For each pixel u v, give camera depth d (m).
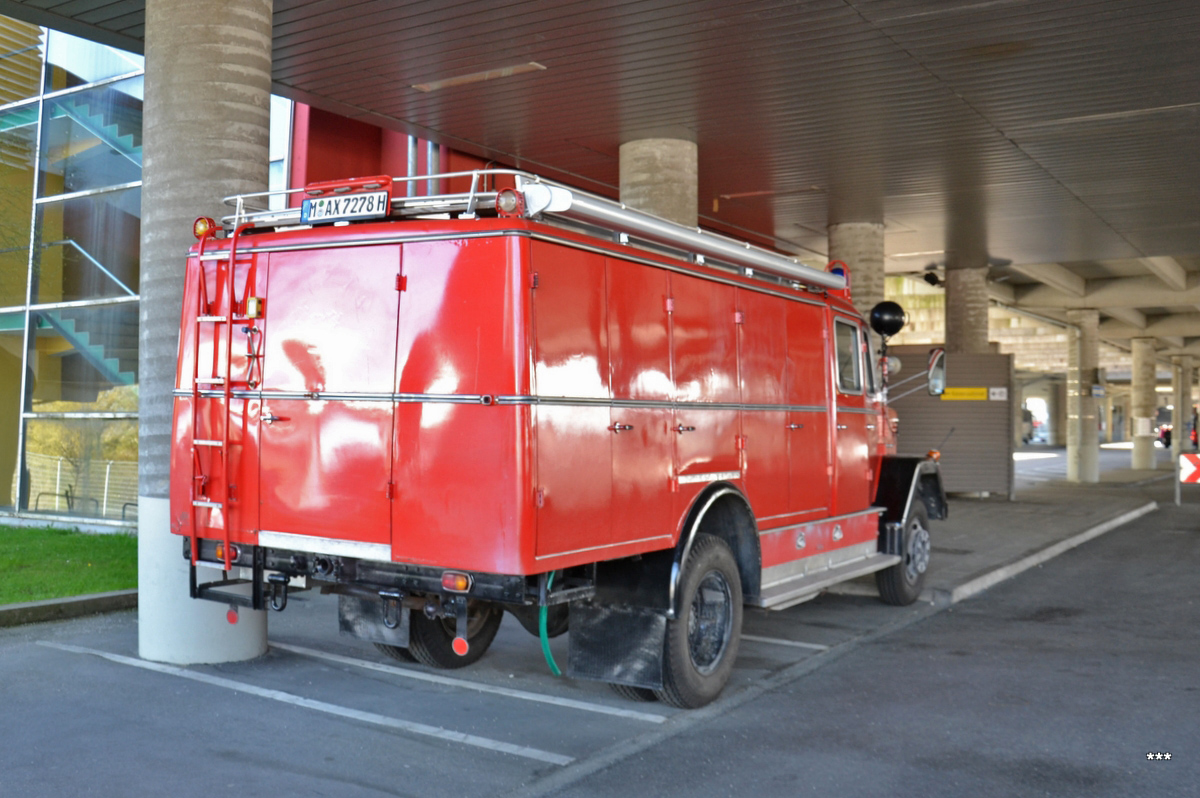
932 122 12.63
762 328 7.14
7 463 15.36
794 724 5.72
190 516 5.95
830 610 9.21
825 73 10.91
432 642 6.82
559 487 5.12
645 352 5.84
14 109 14.84
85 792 4.60
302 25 9.70
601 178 15.88
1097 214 18.09
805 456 7.68
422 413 5.20
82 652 7.11
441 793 4.66
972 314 23.98
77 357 14.05
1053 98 11.69
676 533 6.00
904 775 4.89
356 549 5.38
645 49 10.26
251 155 7.11
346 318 5.46
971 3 9.02
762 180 15.66
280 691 6.29
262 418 5.70
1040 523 15.84
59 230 14.34
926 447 20.59
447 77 11.15
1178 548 13.79
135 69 13.61
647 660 5.78
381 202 5.42
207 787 4.68
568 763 5.06
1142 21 9.45
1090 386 29.92
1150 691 6.41
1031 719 5.80
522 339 4.96
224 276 5.95
